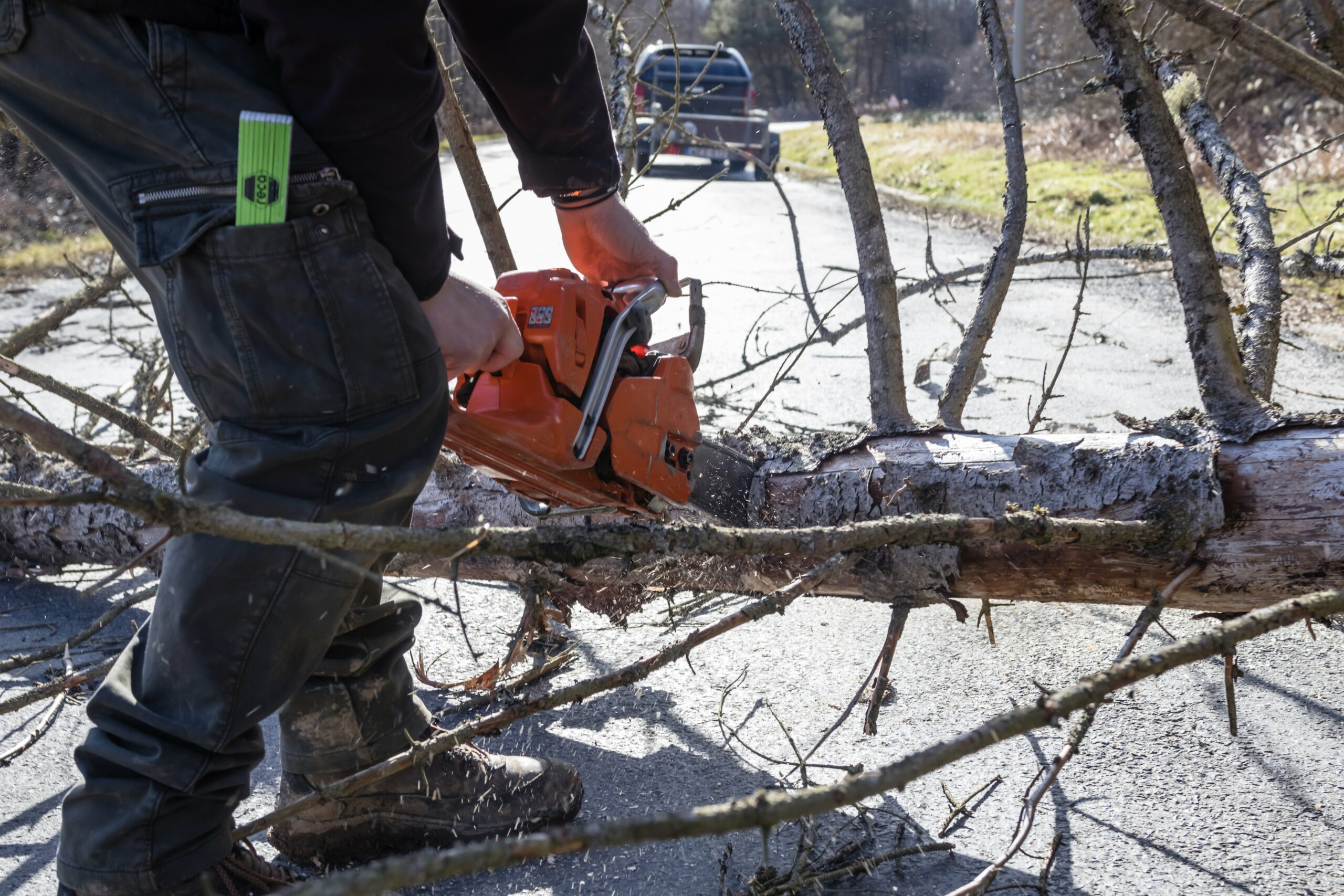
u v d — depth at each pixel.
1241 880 1.79
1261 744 2.19
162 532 2.96
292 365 1.44
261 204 1.37
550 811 1.98
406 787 1.89
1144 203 10.50
